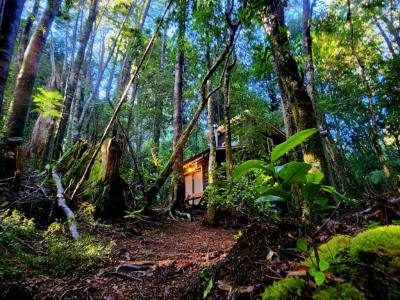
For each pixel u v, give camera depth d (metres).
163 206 9.05
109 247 3.56
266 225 2.20
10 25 3.18
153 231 5.54
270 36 3.82
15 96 5.61
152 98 15.14
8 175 5.13
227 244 4.50
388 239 1.38
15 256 2.88
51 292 2.39
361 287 1.23
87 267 2.98
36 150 7.23
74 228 3.95
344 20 6.18
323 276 1.15
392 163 10.13
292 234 1.94
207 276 1.98
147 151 17.36
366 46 11.73
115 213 5.70
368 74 10.41
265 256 1.84
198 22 4.29
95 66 23.12
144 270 3.01
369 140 13.24
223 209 6.66
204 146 23.89
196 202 14.23
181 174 8.56
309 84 5.00
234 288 1.63
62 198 4.81
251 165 1.25
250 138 9.02
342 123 15.45
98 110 15.35
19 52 10.05
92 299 2.35
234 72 8.05
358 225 2.13
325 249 1.59
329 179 2.67
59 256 3.05
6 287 2.26
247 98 9.61
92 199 5.57
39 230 3.97
